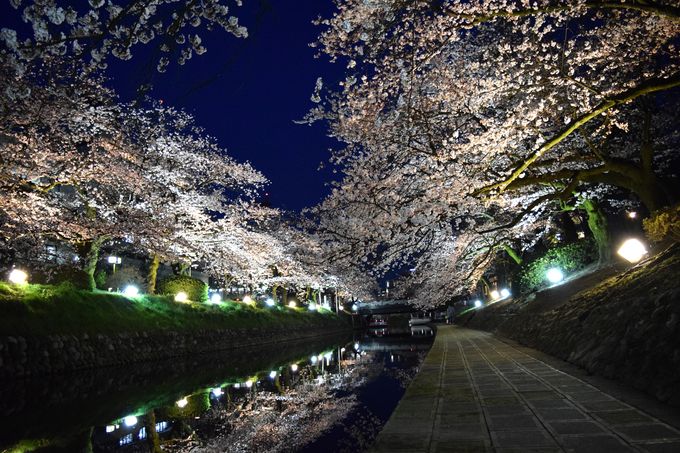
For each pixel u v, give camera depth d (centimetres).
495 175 1115
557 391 588
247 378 1606
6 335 1318
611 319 778
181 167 2581
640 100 1314
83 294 1855
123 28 494
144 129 2388
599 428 405
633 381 556
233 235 2780
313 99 920
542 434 404
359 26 873
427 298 2861
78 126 1906
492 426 447
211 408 1106
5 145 1627
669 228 822
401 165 1240
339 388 1372
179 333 2203
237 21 525
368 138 1205
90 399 1176
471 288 2828
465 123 1191
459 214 1135
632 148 1638
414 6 736
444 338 2091
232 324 2827
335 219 1312
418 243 1209
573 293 1401
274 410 1090
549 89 1028
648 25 1099
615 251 1720
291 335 3766
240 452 777
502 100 1227
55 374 1412
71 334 1570
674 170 1856
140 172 2227
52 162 1855
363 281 5369
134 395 1254
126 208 2086
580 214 2512
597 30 1205
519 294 2491
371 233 1145
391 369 1752
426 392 670
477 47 1298
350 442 818
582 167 1405
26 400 1134
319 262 1261
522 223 1842
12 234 1686
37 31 461
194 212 2380
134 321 1989
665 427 389
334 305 6825
